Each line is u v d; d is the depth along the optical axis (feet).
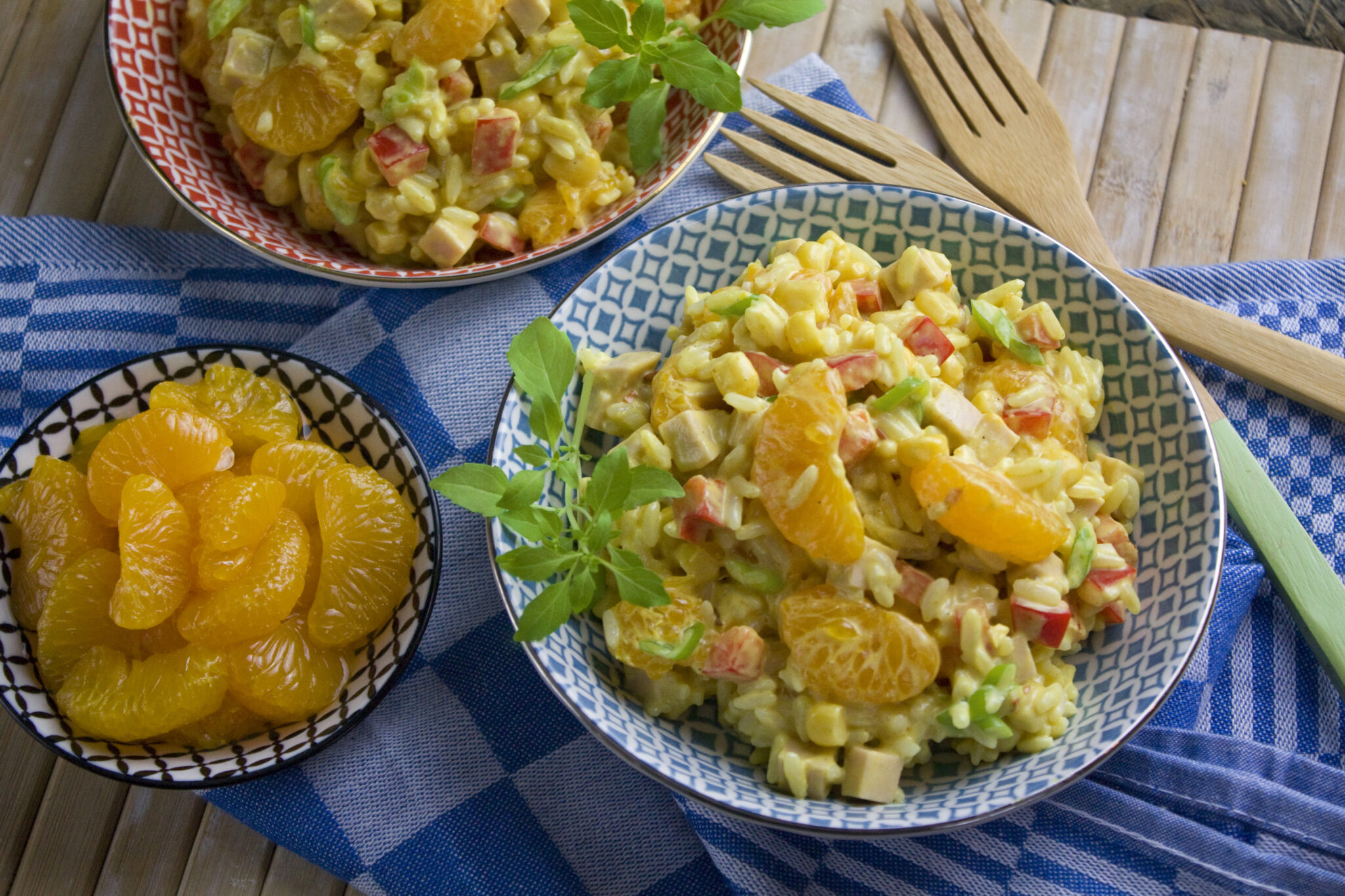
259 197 1.82
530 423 1.56
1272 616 1.70
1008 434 1.56
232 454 1.68
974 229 1.66
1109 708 1.53
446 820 1.68
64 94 1.91
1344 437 1.74
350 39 1.75
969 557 1.54
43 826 1.71
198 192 1.76
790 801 1.51
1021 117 1.85
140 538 1.60
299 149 1.76
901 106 1.89
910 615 1.53
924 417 1.56
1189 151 1.88
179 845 1.71
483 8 1.72
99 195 1.89
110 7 1.78
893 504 1.54
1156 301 1.76
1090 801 1.64
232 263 1.86
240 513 1.60
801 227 1.68
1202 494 1.57
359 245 1.81
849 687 1.50
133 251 1.86
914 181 1.82
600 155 1.82
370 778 1.68
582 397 1.63
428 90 1.74
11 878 1.70
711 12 1.83
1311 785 1.64
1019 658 1.53
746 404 1.55
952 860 1.64
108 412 1.70
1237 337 1.74
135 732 1.60
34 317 1.83
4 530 1.66
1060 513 1.55
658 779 1.50
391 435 1.69
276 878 1.70
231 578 1.61
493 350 1.79
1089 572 1.55
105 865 1.70
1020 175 1.83
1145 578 1.58
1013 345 1.61
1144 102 1.89
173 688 1.59
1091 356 1.64
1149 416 1.61
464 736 1.69
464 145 1.77
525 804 1.68
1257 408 1.76
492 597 1.73
